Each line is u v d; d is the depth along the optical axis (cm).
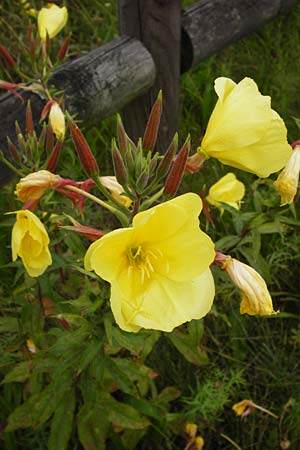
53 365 46
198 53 69
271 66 85
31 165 42
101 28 88
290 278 64
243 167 32
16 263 47
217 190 48
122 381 41
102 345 41
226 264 32
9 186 60
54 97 50
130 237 28
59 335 48
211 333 59
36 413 45
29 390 52
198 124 80
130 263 29
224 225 63
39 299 48
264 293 31
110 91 58
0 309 56
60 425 45
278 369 56
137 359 54
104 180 37
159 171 31
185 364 57
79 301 39
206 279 29
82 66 56
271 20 83
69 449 53
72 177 61
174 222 28
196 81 82
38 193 34
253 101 30
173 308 29
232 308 58
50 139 42
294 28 91
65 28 87
